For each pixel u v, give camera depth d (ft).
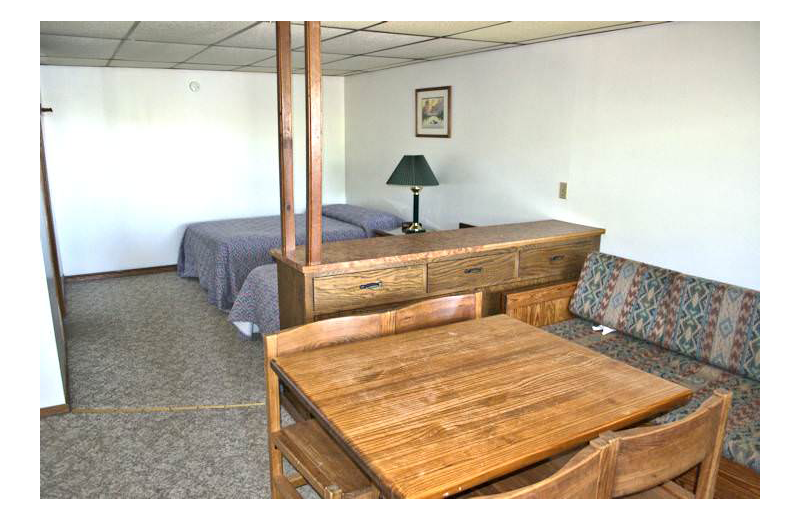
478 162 14.69
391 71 17.95
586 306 10.12
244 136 20.15
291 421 9.66
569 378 5.67
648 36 10.21
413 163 14.99
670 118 10.04
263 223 18.90
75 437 9.12
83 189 18.06
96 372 11.59
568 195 12.26
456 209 15.75
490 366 5.94
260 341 13.33
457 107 15.20
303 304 8.77
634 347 9.15
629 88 10.67
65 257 18.22
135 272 19.26
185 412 9.96
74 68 17.34
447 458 4.26
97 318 14.92
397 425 4.74
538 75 12.57
